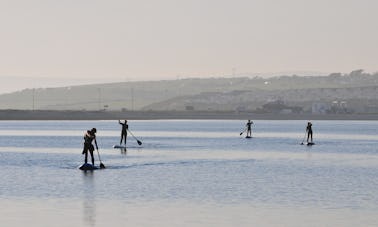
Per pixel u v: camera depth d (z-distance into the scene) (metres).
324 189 73.56
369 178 84.88
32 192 70.44
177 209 60.12
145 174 88.94
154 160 114.25
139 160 114.12
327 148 155.62
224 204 62.88
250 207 61.28
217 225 53.34
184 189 73.19
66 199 65.62
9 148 154.25
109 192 70.50
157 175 87.69
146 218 55.88
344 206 61.81
